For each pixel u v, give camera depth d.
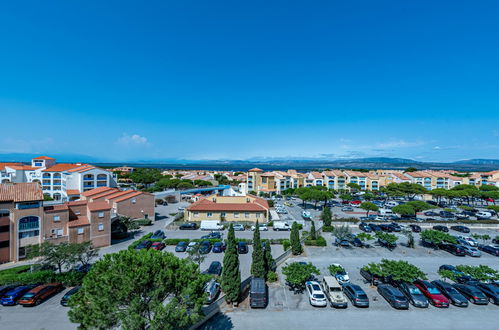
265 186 117.69
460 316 24.33
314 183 130.38
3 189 37.69
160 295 17.25
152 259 17.62
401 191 94.00
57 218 40.53
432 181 123.50
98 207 44.12
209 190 110.50
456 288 28.59
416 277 27.06
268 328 22.47
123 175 150.75
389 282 30.25
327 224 55.78
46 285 27.78
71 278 29.70
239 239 46.81
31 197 38.09
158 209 78.06
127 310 16.00
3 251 36.09
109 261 17.86
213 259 38.28
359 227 56.66
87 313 16.19
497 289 27.12
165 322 15.75
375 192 119.50
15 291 26.31
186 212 61.53
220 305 25.61
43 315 23.84
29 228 38.00
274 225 55.12
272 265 33.81
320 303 25.84
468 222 59.66
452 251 41.53
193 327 21.88
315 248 43.81
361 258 39.22
